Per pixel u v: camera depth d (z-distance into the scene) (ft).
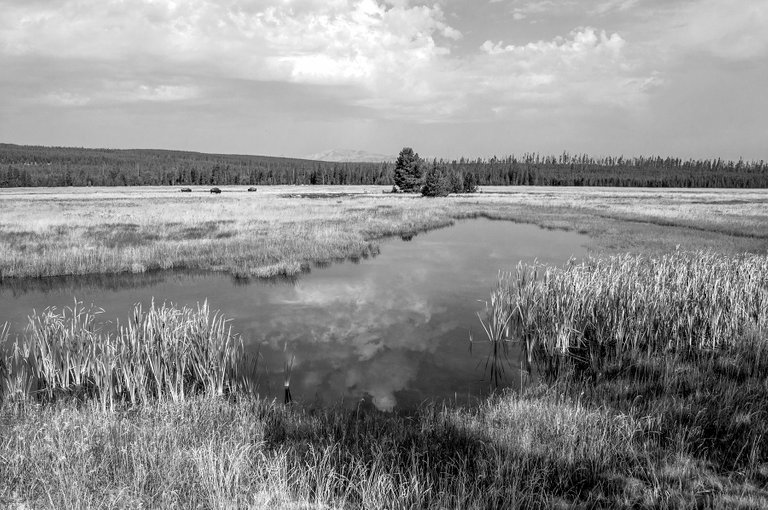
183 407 25.23
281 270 66.74
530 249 87.20
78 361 30.89
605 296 39.78
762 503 16.67
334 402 29.04
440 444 21.94
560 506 17.29
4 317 46.44
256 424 23.63
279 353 37.60
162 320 34.53
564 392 28.43
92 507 15.34
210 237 90.22
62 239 83.30
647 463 19.62
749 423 22.35
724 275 40.24
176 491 16.28
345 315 47.88
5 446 18.99
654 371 31.17
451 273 67.72
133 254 70.69
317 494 16.85
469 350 38.32
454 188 268.62
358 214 133.59
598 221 128.57
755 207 164.66
